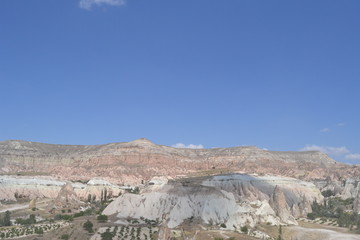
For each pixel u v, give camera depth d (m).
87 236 176.25
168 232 130.38
